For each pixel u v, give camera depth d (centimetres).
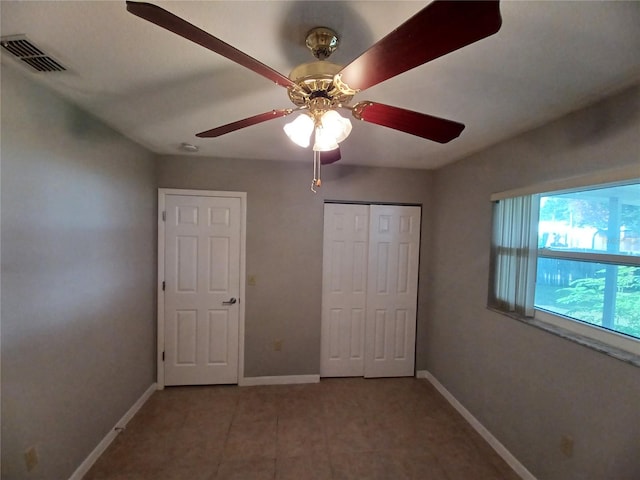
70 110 168
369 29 105
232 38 110
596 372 146
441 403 274
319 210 306
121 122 196
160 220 285
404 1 91
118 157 218
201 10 96
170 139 233
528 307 195
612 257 149
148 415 248
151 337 279
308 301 307
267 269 301
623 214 146
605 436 141
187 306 293
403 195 318
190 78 140
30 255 143
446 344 287
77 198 175
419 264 325
